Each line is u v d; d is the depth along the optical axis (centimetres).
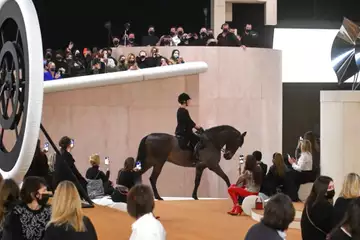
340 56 1220
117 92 1661
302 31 2120
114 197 1197
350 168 1148
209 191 1656
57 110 1623
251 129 1717
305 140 1288
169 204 1363
